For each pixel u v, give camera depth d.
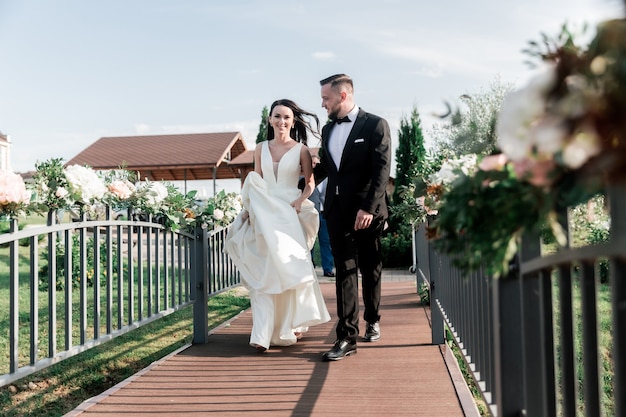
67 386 4.33
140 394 3.66
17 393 4.16
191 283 5.17
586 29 1.13
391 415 3.22
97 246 3.83
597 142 1.02
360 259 5.00
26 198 3.04
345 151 4.46
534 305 1.95
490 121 1.65
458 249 1.54
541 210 1.26
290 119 4.97
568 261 1.53
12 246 3.02
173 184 4.93
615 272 1.41
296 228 4.72
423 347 4.75
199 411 3.33
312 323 4.72
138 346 5.43
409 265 13.38
